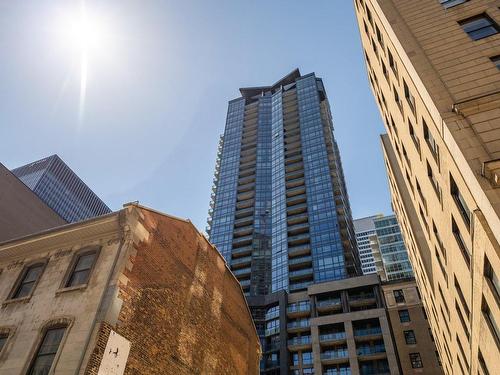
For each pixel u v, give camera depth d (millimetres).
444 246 19984
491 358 14812
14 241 17531
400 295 61094
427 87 15164
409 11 19266
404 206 39375
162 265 16453
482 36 16141
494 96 13352
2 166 36406
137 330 13672
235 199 105125
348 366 56500
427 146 17406
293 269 81750
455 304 21359
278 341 65438
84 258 15602
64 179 129625
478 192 11719
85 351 11766
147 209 16656
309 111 118250
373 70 30609
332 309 65125
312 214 90250
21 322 14141
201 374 16812
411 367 51469
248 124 130375
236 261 88875
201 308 18656
